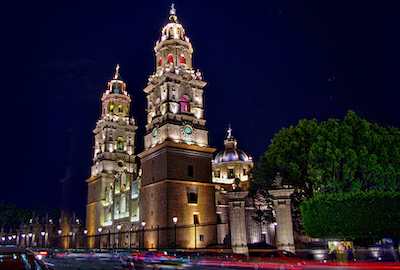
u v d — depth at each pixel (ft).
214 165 288.51
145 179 203.31
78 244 299.79
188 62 220.23
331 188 126.21
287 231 98.68
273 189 102.12
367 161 122.93
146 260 89.56
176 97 203.82
